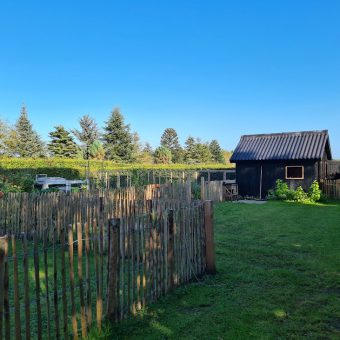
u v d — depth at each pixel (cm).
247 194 2167
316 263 677
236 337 396
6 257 320
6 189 1471
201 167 3562
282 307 476
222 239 913
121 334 405
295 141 2119
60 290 534
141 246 484
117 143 4841
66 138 4769
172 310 470
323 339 392
